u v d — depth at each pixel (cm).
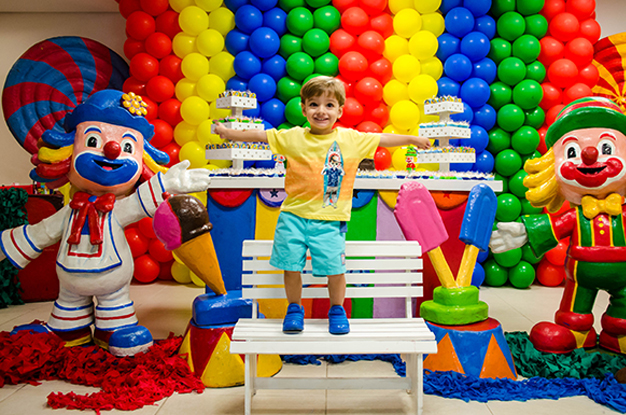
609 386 238
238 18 455
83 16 520
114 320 279
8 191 396
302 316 214
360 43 456
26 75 479
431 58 463
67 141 278
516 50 464
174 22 468
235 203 311
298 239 212
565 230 284
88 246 272
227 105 337
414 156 366
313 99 212
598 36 484
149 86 462
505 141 468
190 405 225
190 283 482
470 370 253
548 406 226
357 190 317
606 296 444
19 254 283
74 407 220
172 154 468
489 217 289
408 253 243
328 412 220
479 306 271
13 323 341
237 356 250
